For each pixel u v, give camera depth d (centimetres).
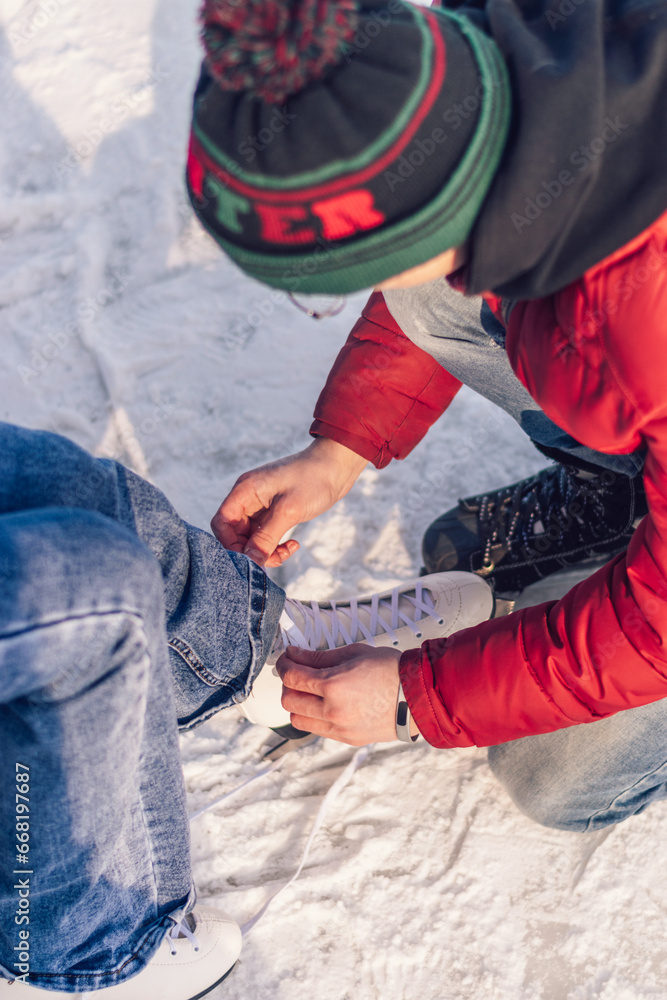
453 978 143
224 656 125
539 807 146
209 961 134
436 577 163
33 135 272
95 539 95
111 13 304
